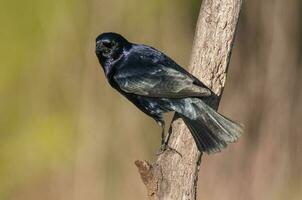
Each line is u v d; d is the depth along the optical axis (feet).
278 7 51.08
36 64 54.49
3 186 53.88
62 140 50.65
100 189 46.29
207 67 25.88
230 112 50.83
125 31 51.34
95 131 47.37
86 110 47.98
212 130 25.53
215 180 47.47
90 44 50.21
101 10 50.78
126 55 29.25
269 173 48.26
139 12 51.60
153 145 48.44
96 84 48.67
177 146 25.90
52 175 49.85
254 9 54.03
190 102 26.32
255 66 51.60
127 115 47.96
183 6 59.77
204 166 47.93
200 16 25.94
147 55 28.73
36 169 52.37
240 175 47.88
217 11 25.57
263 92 50.62
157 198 25.59
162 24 52.49
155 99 27.76
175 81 26.58
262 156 48.49
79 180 46.50
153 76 27.71
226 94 52.54
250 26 54.49
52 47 51.65
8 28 57.88
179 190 25.63
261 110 50.34
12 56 57.21
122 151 47.34
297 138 49.55
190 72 26.27
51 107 51.70
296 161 49.19
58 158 50.78
